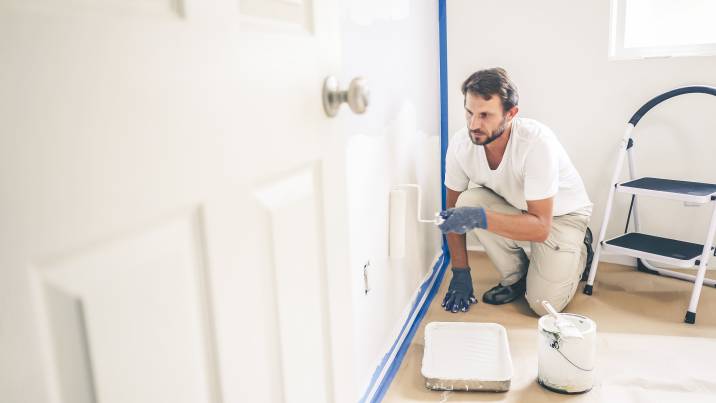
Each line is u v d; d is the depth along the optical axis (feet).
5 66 1.17
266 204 2.21
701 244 7.02
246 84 2.01
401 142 5.87
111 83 1.43
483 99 5.56
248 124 2.04
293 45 2.34
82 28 1.34
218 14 1.85
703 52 7.14
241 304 2.07
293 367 2.51
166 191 1.65
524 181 5.96
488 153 6.22
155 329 1.66
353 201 4.39
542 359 5.05
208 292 1.89
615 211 7.98
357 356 4.59
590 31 7.57
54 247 1.32
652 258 6.57
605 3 7.41
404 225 5.48
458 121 8.46
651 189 6.63
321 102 2.62
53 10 1.28
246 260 2.09
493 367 5.29
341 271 2.97
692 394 4.90
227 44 1.90
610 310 6.64
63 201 1.33
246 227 2.08
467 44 8.14
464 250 6.81
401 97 5.82
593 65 7.66
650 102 7.02
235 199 2.00
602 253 8.25
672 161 7.55
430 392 5.09
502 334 5.83
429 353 5.55
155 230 1.64
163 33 1.60
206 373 1.91
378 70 4.99
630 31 7.61
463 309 6.69
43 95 1.26
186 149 1.72
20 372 1.27
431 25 7.40
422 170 6.95
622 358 5.52
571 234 6.48
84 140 1.37
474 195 6.77
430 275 7.46
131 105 1.50
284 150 2.31
